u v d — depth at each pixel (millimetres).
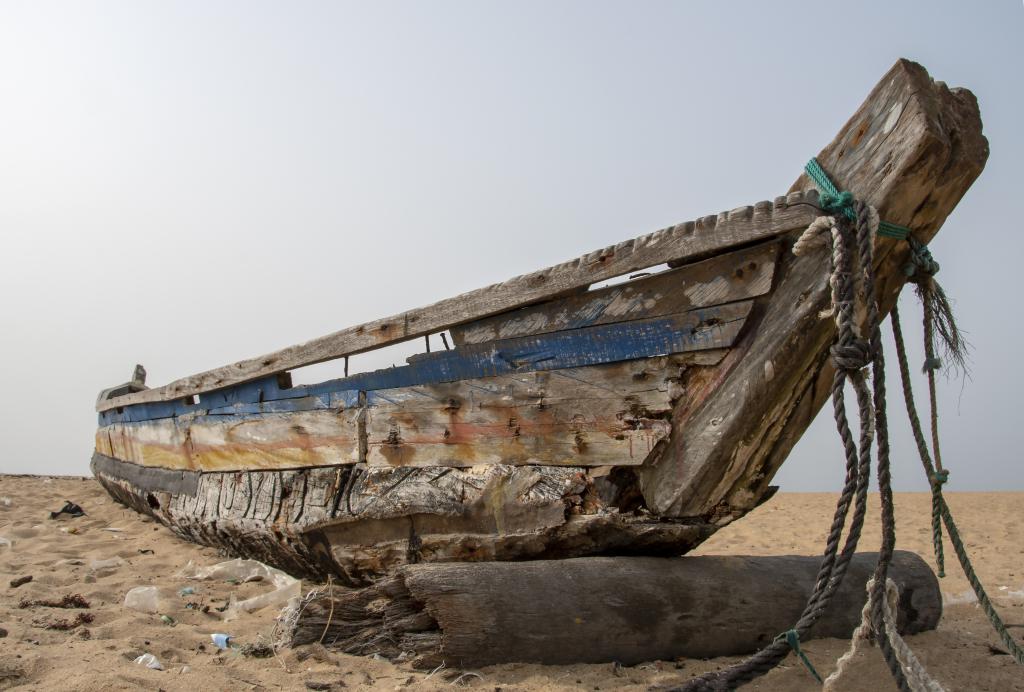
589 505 4238
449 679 3689
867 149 3535
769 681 3678
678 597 3957
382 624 4066
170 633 4336
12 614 4492
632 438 4094
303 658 3943
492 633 3770
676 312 4020
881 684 3643
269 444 6383
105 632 4234
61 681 3334
